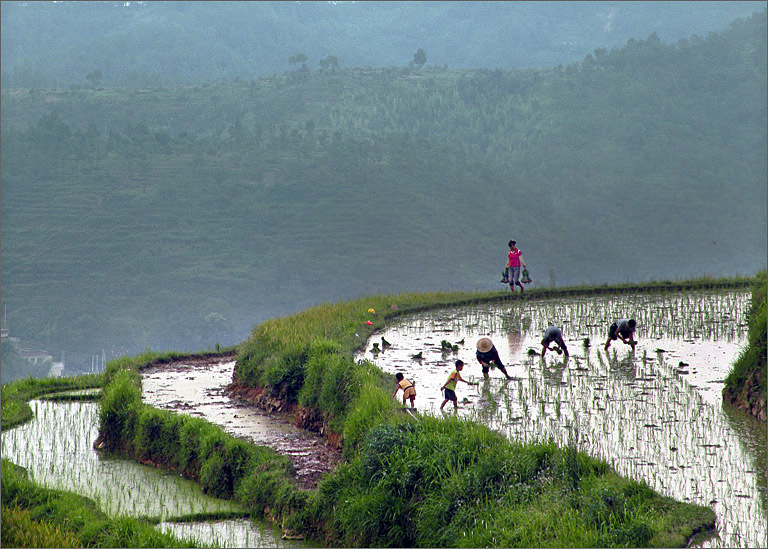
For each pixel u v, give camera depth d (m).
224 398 78.50
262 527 51.25
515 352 81.06
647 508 40.25
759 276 100.75
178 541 47.19
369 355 81.19
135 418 68.25
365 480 49.22
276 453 58.34
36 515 53.44
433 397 62.78
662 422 54.56
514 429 53.56
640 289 129.00
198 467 61.00
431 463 47.56
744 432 52.19
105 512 53.72
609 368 71.94
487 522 42.50
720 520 38.94
